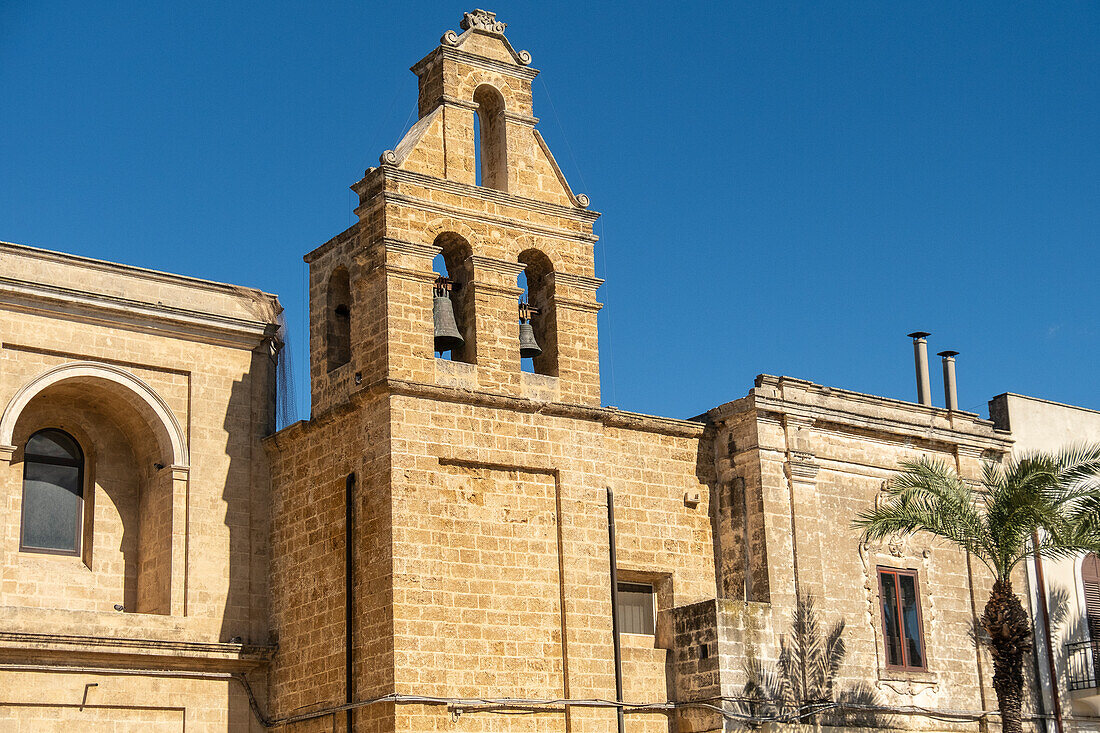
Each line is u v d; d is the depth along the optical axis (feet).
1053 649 130.72
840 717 114.21
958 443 129.90
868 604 119.65
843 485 121.60
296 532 111.75
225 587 111.55
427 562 101.55
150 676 106.32
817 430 121.39
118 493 114.11
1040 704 128.57
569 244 114.83
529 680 103.76
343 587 105.70
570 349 112.68
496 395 106.83
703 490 119.44
